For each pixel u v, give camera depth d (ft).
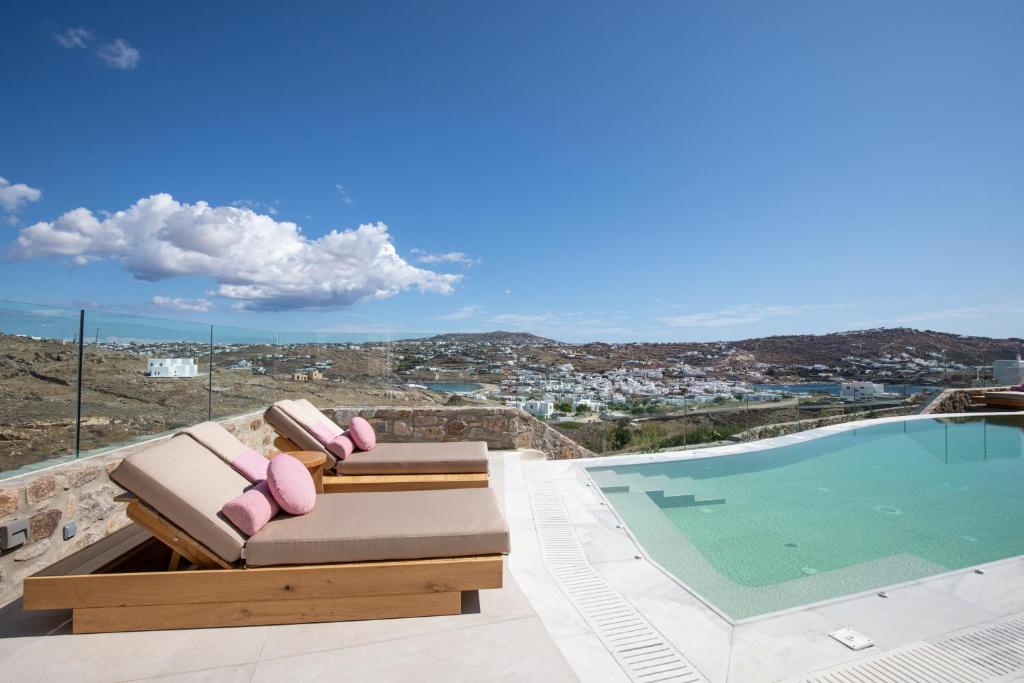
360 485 14.88
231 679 6.67
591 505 15.62
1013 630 8.15
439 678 6.70
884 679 6.75
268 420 15.58
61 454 12.11
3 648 7.40
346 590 8.20
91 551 9.21
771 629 8.25
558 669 6.93
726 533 14.01
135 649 7.38
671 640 7.86
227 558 8.09
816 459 23.12
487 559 8.54
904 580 10.59
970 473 21.01
